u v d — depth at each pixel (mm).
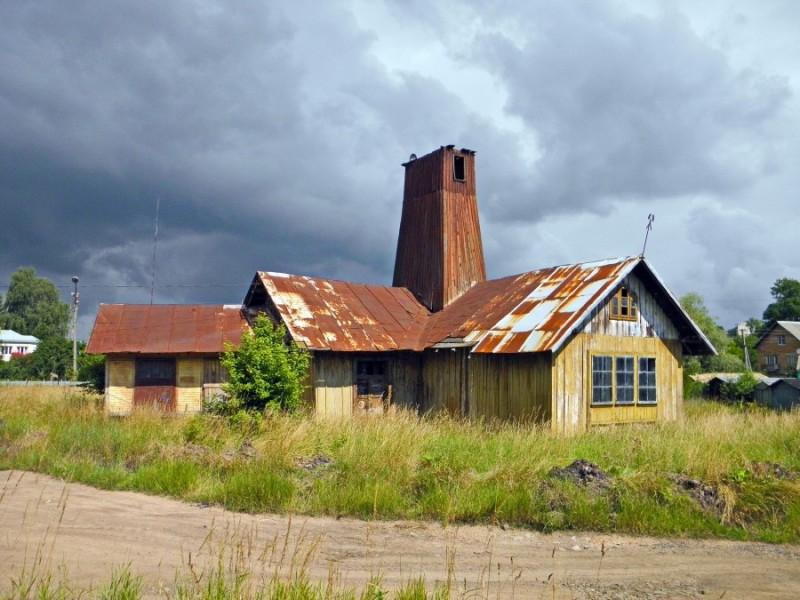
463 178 27344
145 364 23344
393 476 11117
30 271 92750
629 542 9102
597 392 19516
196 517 9633
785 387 37688
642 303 21234
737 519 9898
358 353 22188
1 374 52531
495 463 11992
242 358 18203
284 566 7598
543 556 8367
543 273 23031
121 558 7707
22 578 6422
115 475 11766
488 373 20344
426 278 26469
